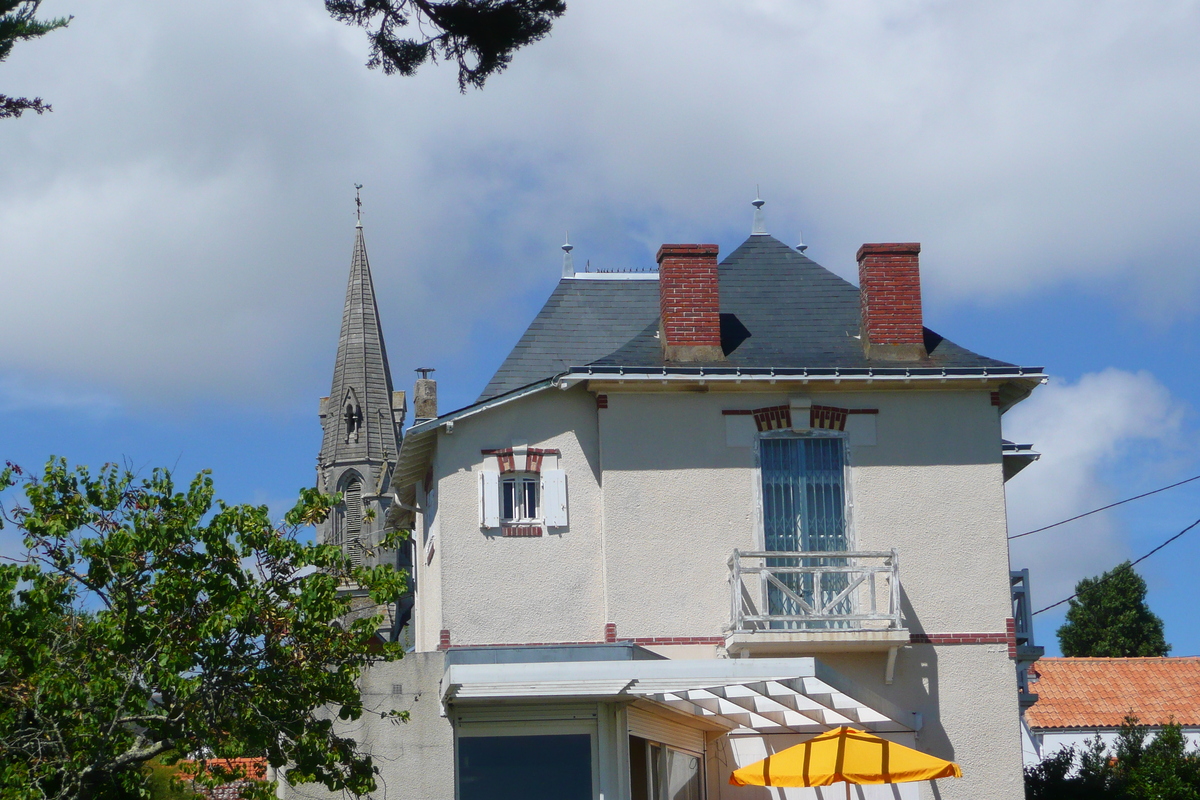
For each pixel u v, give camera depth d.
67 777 13.31
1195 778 24.12
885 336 20.52
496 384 21.61
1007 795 19.06
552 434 20.05
